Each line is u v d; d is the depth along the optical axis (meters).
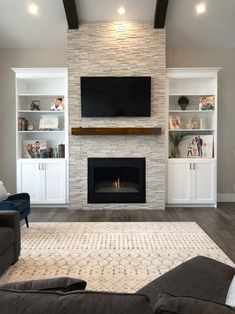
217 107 5.91
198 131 5.97
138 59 5.39
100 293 0.84
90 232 4.13
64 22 5.35
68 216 5.03
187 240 3.77
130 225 4.47
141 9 5.11
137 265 3.01
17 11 5.08
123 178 5.64
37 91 6.07
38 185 5.64
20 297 0.82
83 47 5.38
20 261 3.12
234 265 2.98
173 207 5.67
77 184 5.50
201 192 5.65
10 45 5.98
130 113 5.40
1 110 6.14
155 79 5.41
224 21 5.30
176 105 6.05
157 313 0.85
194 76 5.59
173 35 5.69
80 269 2.92
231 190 6.21
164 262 3.08
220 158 6.17
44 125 5.85
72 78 5.41
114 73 5.40
